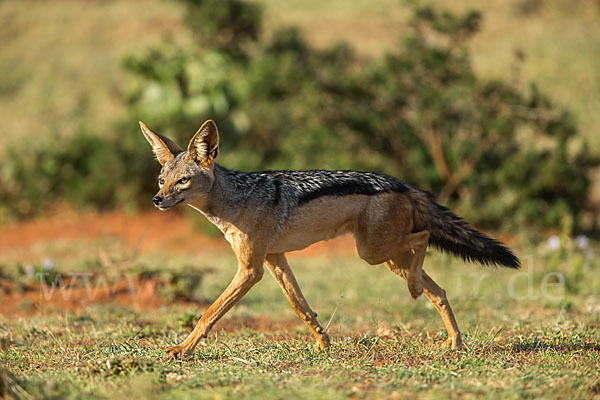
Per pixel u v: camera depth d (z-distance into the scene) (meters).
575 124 23.53
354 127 24.77
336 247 22.55
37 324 11.82
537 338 10.06
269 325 12.20
